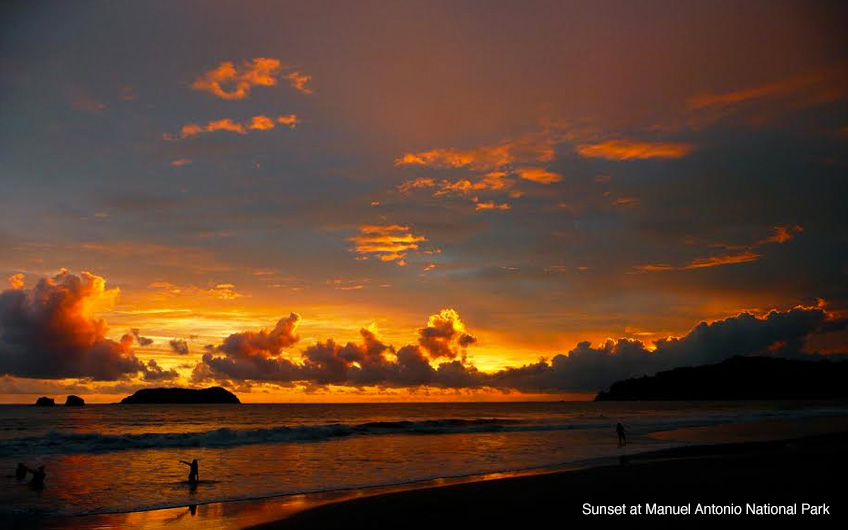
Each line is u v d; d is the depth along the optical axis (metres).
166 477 23.31
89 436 39.97
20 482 21.98
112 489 20.30
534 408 161.50
